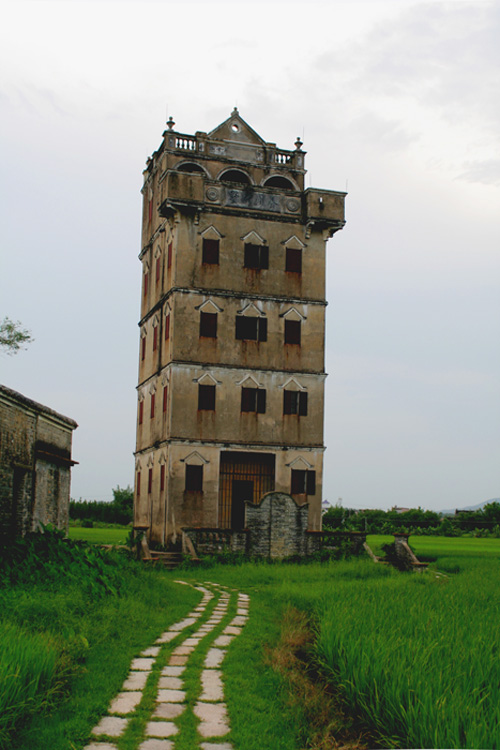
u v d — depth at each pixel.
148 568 29.27
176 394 38.03
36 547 20.33
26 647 10.73
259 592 23.33
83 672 11.70
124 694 11.17
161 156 42.50
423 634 13.29
